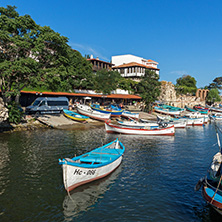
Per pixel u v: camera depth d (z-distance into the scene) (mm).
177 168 16734
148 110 59500
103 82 56625
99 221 9523
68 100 45062
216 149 23844
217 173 11594
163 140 28500
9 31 26656
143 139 28672
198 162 18484
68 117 37531
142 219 9742
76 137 26828
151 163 17797
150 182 13859
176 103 81250
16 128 28969
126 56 87000
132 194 12133
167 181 14086
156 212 10352
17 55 27859
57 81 29812
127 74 80250
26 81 28969
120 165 17094
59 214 9938
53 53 31828
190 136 32844
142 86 61781
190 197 11969
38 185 12758
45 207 10469
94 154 16125
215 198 9633
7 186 12516
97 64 71625
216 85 111312
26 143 22312
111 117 46594
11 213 9891
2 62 24781
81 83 51625
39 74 28094
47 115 36781
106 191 12430
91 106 44375
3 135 25641
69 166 11047
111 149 18062
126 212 10281
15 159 17125
